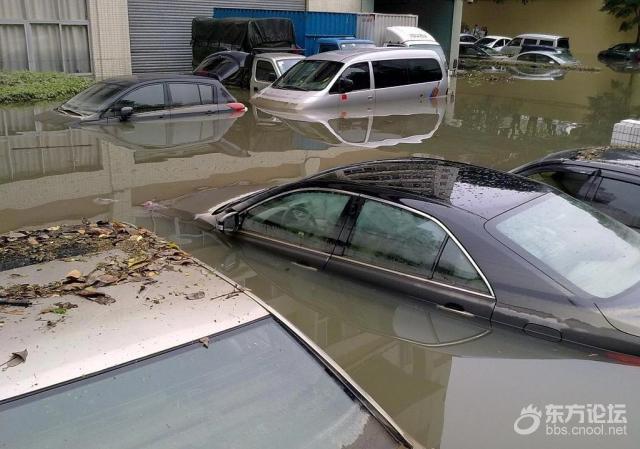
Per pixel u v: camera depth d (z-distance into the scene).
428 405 2.90
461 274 3.57
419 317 3.62
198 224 5.23
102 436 1.80
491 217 3.68
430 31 24.73
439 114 13.25
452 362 3.23
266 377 2.10
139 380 1.95
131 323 2.13
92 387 1.88
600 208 5.10
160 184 6.87
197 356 2.07
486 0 47.62
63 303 2.24
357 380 3.11
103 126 9.33
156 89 10.02
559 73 24.78
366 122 11.70
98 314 2.17
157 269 2.59
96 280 2.46
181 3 18.97
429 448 2.61
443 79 13.80
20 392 1.80
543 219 3.79
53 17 15.94
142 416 1.88
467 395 2.95
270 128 10.33
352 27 19.33
